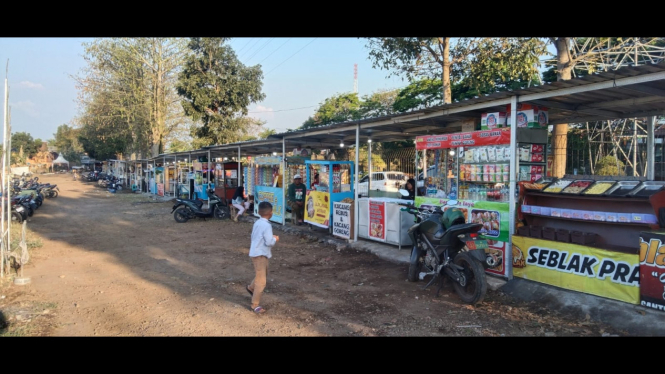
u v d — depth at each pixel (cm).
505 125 654
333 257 830
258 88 2500
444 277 584
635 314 441
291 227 1165
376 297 571
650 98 604
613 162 1250
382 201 867
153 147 3008
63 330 468
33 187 2095
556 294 521
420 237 622
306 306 539
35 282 670
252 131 3484
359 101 3005
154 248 954
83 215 1641
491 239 625
